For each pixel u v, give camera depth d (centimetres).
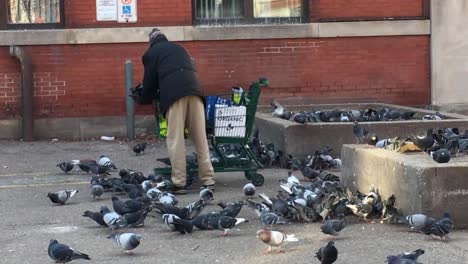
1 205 783
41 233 657
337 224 609
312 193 706
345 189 740
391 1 1355
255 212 707
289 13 1361
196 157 877
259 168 968
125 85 1287
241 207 682
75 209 758
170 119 824
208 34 1315
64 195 772
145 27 1307
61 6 1299
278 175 951
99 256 579
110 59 1308
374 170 725
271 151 1016
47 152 1170
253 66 1333
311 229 655
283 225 671
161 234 651
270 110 1282
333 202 679
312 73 1347
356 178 771
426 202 631
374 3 1352
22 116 1286
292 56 1340
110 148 1209
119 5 1300
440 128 1023
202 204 686
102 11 1298
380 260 552
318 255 515
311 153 1034
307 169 889
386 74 1362
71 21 1298
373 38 1355
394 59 1362
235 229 666
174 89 814
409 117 1123
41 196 831
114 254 584
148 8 1308
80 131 1312
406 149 734
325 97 1352
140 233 654
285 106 1299
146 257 575
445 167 634
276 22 1357
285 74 1340
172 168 834
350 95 1357
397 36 1359
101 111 1313
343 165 811
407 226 655
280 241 568
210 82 1327
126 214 663
